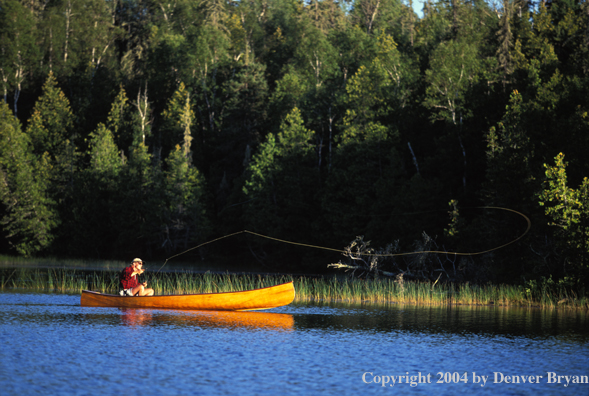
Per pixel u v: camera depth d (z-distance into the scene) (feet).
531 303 88.63
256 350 44.34
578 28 167.02
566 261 94.07
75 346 44.32
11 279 114.21
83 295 69.21
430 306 82.99
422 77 206.90
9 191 220.43
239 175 246.68
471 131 160.15
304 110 230.68
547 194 90.94
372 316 67.56
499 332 55.93
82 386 33.40
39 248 218.18
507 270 112.16
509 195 116.06
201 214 213.25
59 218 226.79
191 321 58.59
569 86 129.59
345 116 202.49
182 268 192.44
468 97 171.22
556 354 45.09
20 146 229.25
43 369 37.09
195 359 40.70
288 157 202.90
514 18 195.93
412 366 40.45
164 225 211.61
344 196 185.88
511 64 160.56
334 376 37.01
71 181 234.17
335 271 181.78
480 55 199.21
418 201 154.92
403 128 193.88
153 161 231.09
